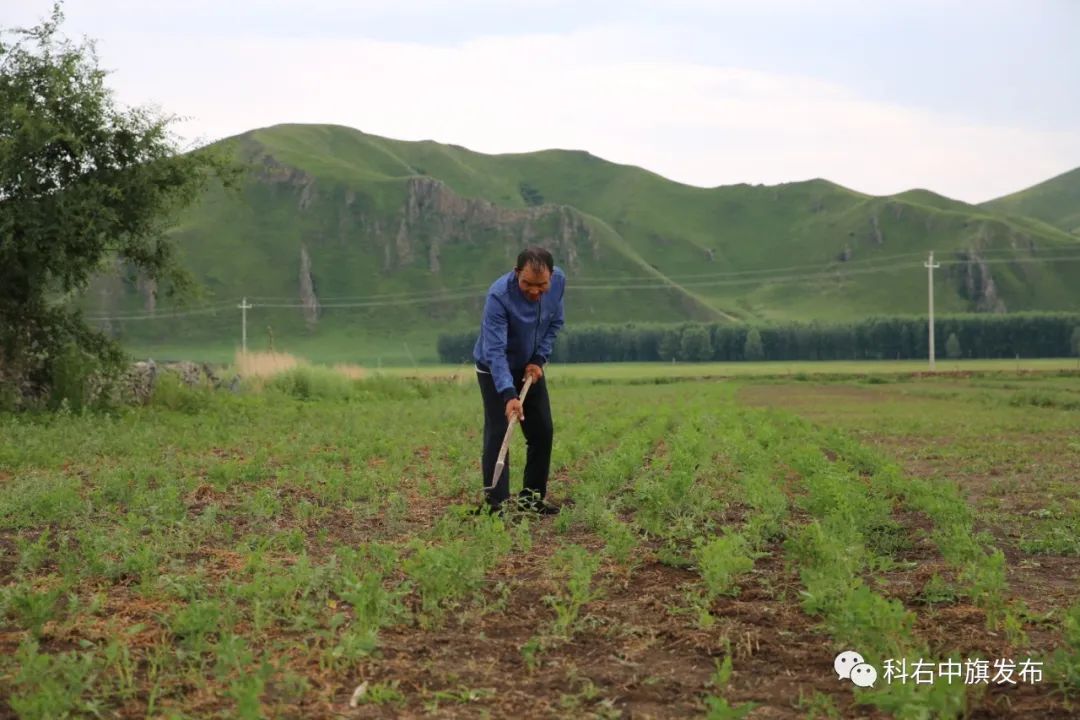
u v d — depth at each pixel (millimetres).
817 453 11680
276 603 5621
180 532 7586
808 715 4137
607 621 5473
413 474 11836
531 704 4309
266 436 16672
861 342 159625
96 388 21734
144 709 4184
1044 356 158250
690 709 4277
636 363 157250
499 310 8773
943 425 21562
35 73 21422
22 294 21672
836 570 6000
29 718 3924
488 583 6305
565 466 12352
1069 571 7129
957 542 6699
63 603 5824
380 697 4316
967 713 4168
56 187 21578
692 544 7695
